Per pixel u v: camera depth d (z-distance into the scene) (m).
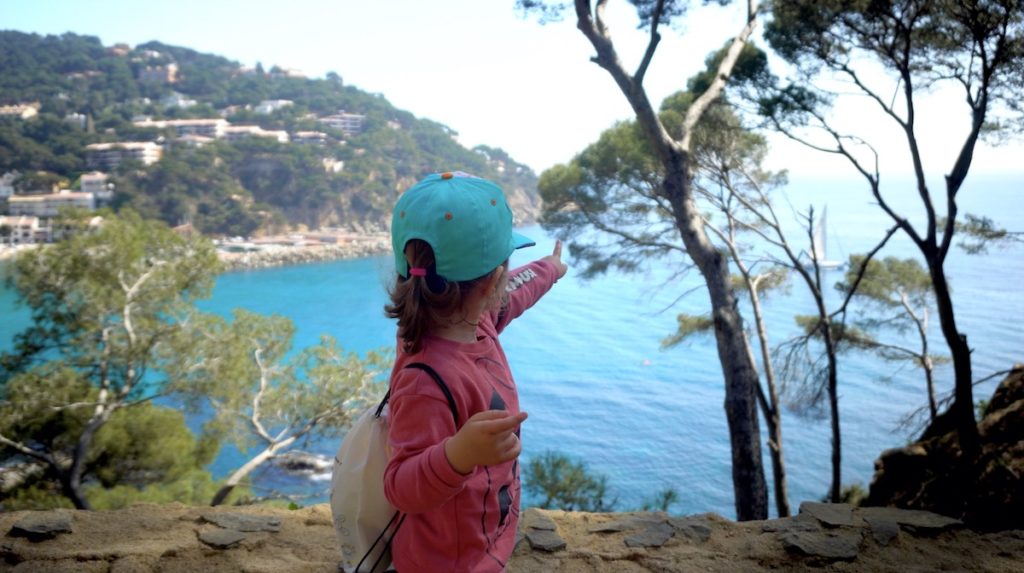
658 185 12.05
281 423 15.45
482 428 1.14
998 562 2.48
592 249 13.39
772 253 13.72
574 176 12.86
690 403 53.88
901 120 8.67
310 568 2.41
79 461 12.70
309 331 77.19
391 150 190.50
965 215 10.43
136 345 13.65
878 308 14.77
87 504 12.78
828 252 105.25
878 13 8.16
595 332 84.00
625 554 2.56
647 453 42.41
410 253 1.33
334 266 126.25
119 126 187.00
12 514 2.81
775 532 2.73
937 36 8.23
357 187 167.38
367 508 1.55
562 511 2.99
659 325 86.56
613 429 47.88
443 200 1.32
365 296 98.38
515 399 1.50
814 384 11.18
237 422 15.15
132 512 2.87
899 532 2.69
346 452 1.60
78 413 13.42
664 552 2.59
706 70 11.73
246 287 107.06
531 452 43.31
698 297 100.56
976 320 65.38
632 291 111.94
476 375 1.39
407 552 1.46
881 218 187.25
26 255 13.02
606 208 12.79
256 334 15.28
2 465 13.35
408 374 1.35
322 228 162.62
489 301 1.42
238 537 2.61
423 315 1.33
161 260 14.23
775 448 12.28
